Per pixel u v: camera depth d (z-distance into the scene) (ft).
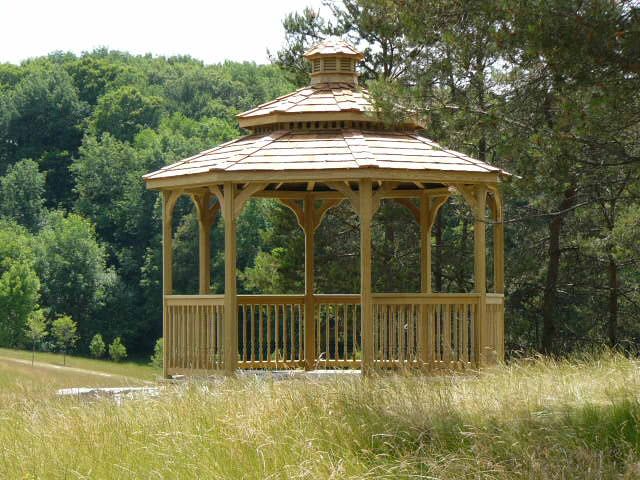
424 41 36.32
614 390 32.45
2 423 34.40
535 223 75.31
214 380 39.91
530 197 57.21
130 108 333.62
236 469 26.09
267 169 44.88
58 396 40.29
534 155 36.60
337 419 29.76
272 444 27.37
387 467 25.79
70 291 262.47
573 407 30.27
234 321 45.57
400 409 30.07
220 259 217.97
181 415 31.86
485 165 47.55
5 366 190.80
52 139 334.65
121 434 30.58
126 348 263.08
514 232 80.43
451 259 79.51
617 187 48.85
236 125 350.43
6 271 256.73
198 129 328.29
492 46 34.04
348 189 45.37
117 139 328.49
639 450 26.16
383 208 81.46
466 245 81.35
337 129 49.42
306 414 30.37
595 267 76.59
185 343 48.29
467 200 47.11
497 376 36.96
